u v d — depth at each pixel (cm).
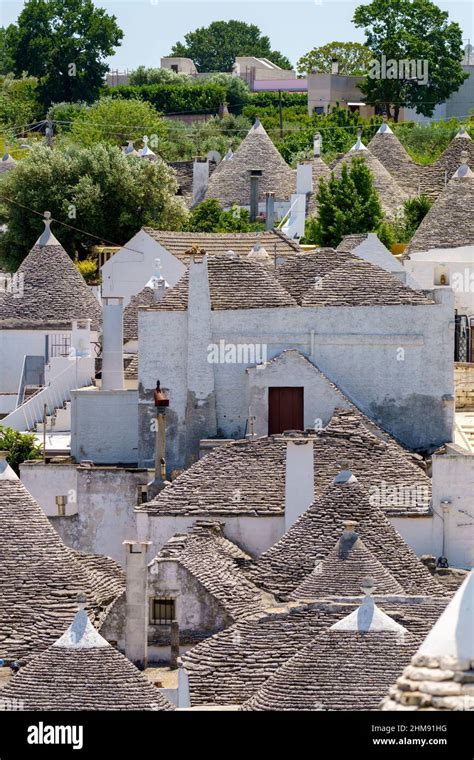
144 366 10594
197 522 9238
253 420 10425
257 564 8319
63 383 11988
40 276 13512
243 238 14750
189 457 10556
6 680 7356
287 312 10575
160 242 14688
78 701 6141
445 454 9388
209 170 19375
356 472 9388
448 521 9138
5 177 17262
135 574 7894
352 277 10738
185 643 7994
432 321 10594
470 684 4606
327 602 7475
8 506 8394
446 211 14138
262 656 7281
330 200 15275
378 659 6166
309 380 10419
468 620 4622
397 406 10575
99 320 13400
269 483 9425
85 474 10150
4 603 8050
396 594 7594
